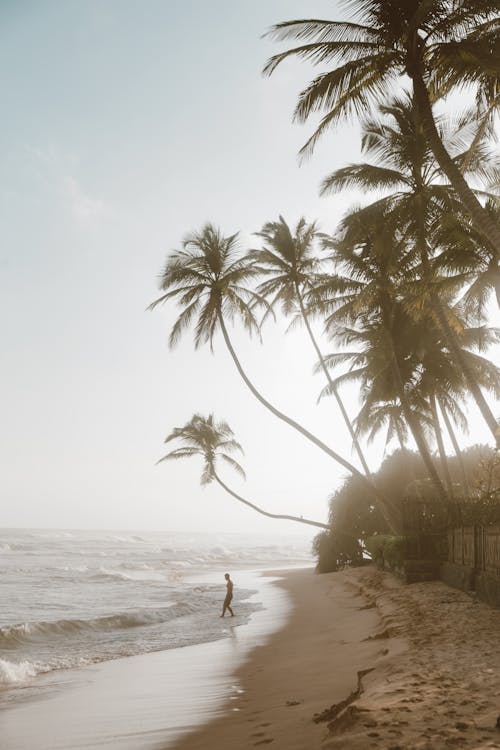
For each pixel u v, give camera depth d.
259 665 11.81
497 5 14.95
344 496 41.66
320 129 17.05
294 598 26.73
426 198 21.75
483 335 29.09
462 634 10.14
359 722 5.19
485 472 29.67
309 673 10.00
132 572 51.72
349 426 31.34
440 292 22.12
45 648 16.42
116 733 7.58
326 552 41.16
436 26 15.49
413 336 27.88
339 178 23.42
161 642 16.88
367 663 9.83
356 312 26.83
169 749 6.55
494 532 14.46
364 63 15.96
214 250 30.48
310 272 32.66
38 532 182.50
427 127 15.28
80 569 50.28
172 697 9.55
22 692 11.13
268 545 130.62
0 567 51.00
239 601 27.44
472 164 21.88
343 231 25.52
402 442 35.97
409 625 12.09
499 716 4.81
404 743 4.52
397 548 23.98
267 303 32.22
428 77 16.09
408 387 29.09
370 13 15.73
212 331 30.52
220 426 42.53
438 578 21.16
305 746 5.46
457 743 4.46
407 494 34.47
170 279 30.23
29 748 7.25
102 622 20.44
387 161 22.66
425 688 6.31
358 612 18.67
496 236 14.18
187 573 50.31
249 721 7.25
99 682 11.56
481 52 15.02
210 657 13.57
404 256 24.88
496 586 13.67
